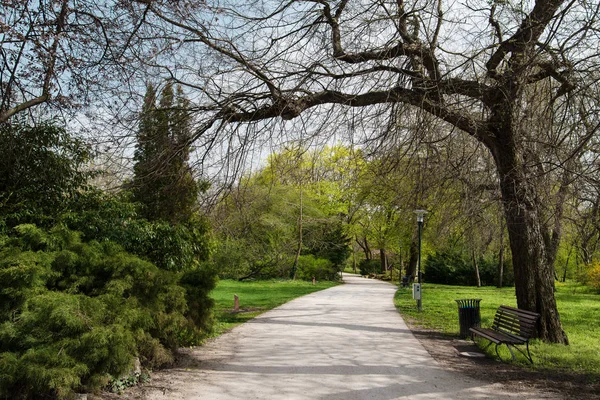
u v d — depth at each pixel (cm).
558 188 967
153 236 916
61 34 766
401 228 2972
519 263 991
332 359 852
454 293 2734
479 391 645
